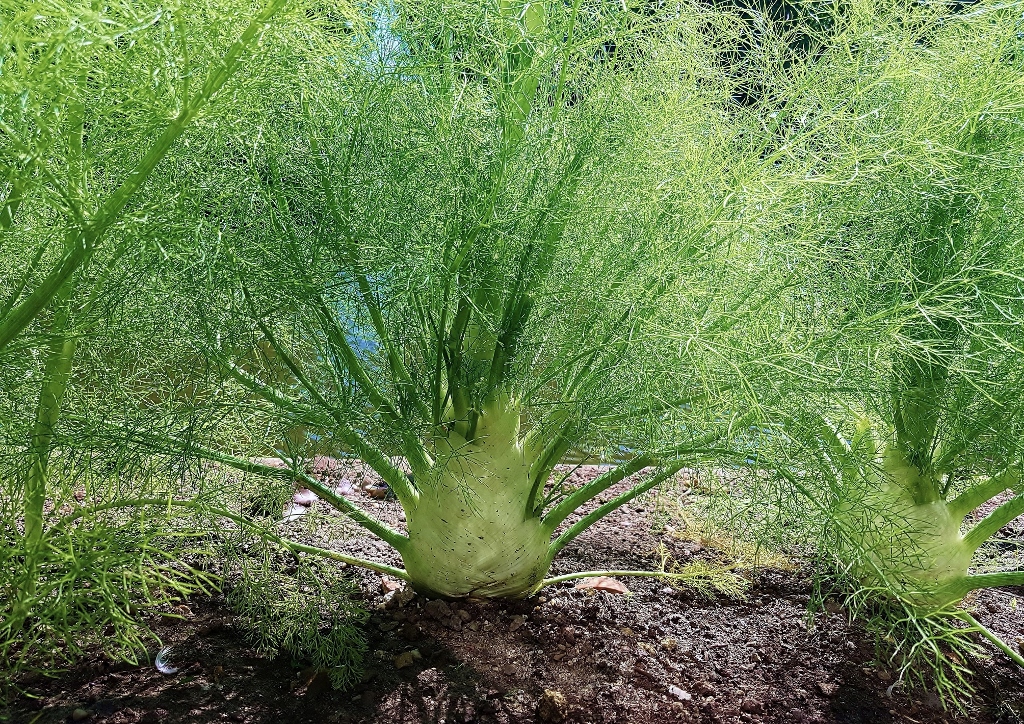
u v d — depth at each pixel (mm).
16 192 1317
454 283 1801
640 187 1778
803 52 1923
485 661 1816
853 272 1952
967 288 1755
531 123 1688
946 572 1985
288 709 1627
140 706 1607
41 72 1146
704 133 1962
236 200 1659
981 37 1909
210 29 1291
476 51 1710
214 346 1725
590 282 1765
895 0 1921
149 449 1712
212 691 1668
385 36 1701
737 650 1928
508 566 1958
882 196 1961
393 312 1784
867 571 1927
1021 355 1804
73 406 1837
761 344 1768
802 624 2029
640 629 1974
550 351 1909
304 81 1651
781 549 2203
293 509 2410
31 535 1631
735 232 1758
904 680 1846
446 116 1708
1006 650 1786
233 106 1474
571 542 2438
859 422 2117
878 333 1754
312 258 1677
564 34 1677
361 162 1711
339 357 1814
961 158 1860
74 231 1345
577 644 1891
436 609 1953
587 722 1648
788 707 1739
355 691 1696
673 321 1742
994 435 1896
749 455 1759
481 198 1665
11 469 1710
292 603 1778
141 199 1479
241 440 2082
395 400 1899
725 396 1738
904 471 1997
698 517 2346
